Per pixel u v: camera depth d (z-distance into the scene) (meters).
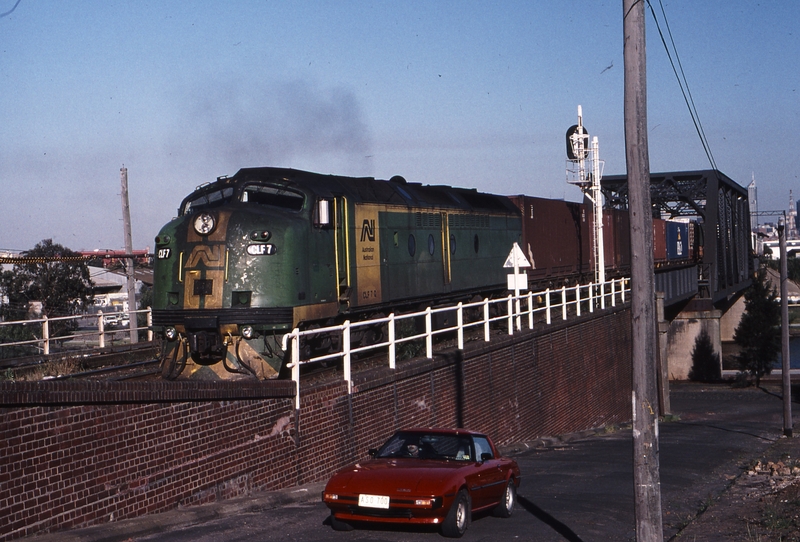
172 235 16.31
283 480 13.70
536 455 23.14
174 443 11.38
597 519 12.91
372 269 20.02
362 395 16.22
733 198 82.31
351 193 19.36
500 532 11.23
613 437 29.30
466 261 26.45
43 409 9.39
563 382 29.44
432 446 11.83
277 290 15.99
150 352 23.23
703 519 14.06
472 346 21.72
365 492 10.33
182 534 10.16
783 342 36.34
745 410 51.00
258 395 13.08
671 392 61.19
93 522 10.02
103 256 22.16
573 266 39.16
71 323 43.81
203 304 15.72
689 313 67.75
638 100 8.77
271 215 16.42
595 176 36.62
